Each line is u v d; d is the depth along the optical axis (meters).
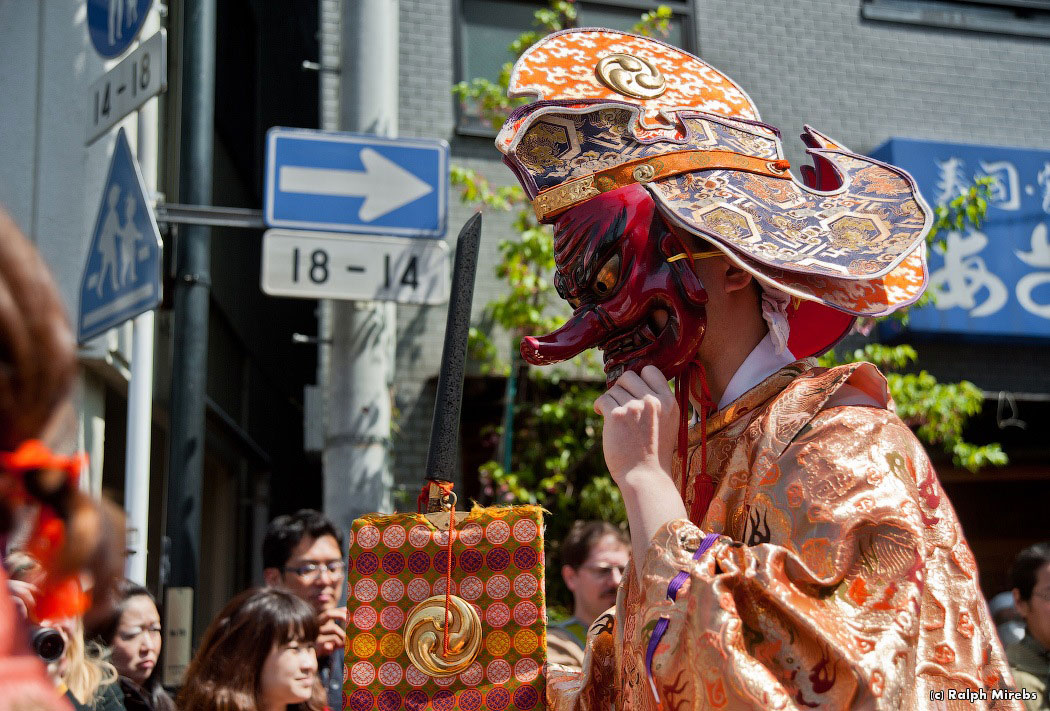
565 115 1.43
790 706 1.02
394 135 4.92
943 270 7.11
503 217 6.91
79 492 0.75
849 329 1.55
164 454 7.26
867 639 1.07
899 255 1.27
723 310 1.39
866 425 1.20
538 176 1.42
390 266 4.40
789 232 1.31
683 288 1.34
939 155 7.30
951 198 7.25
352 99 4.83
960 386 6.67
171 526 4.68
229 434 8.22
